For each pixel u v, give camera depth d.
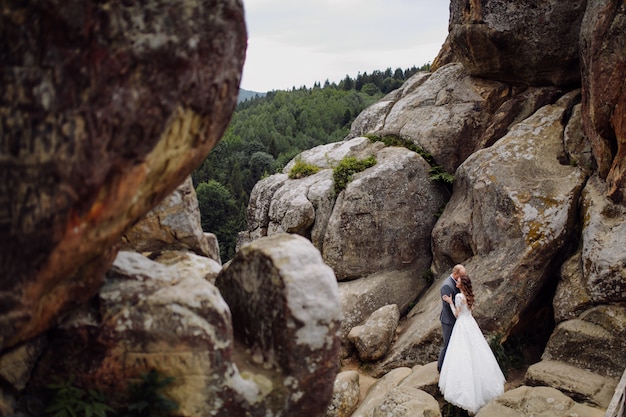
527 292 10.09
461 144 12.66
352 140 13.64
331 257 12.16
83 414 3.95
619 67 9.48
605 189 10.01
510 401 8.19
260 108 76.62
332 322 4.27
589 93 10.13
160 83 3.37
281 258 4.28
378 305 11.73
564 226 10.09
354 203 12.04
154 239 5.79
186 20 3.42
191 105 3.55
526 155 11.07
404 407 8.24
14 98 3.14
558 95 12.36
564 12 11.66
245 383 4.14
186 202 5.94
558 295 9.82
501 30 12.01
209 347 4.02
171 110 3.44
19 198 3.17
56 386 3.94
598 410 8.01
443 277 11.82
